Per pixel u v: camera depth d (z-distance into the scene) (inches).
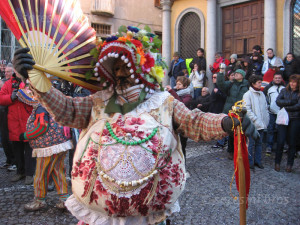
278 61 300.2
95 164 75.5
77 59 81.9
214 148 279.9
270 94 260.4
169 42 493.4
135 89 80.3
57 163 143.8
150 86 82.8
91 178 75.3
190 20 478.9
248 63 339.9
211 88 435.5
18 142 194.4
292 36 382.9
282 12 382.6
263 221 141.7
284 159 247.3
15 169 220.7
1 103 185.2
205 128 75.9
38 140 137.7
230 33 439.2
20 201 159.9
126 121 76.9
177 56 421.4
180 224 138.2
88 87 86.7
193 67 397.7
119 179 72.4
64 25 78.8
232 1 429.7
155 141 75.2
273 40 385.1
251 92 222.1
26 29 74.5
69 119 81.3
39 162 140.7
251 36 418.6
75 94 170.7
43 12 75.7
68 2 80.2
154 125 76.7
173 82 424.5
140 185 72.9
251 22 418.6
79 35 81.1
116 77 83.4
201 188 181.0
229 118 71.6
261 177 203.0
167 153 76.6
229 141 241.4
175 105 80.4
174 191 77.0
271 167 227.0
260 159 224.7
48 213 144.6
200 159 243.9
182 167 80.1
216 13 444.5
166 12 490.0
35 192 144.9
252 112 219.0
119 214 73.4
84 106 82.4
